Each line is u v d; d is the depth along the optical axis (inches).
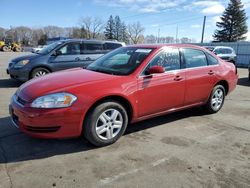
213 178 123.3
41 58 332.2
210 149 154.0
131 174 124.8
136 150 149.8
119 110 154.8
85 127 144.6
